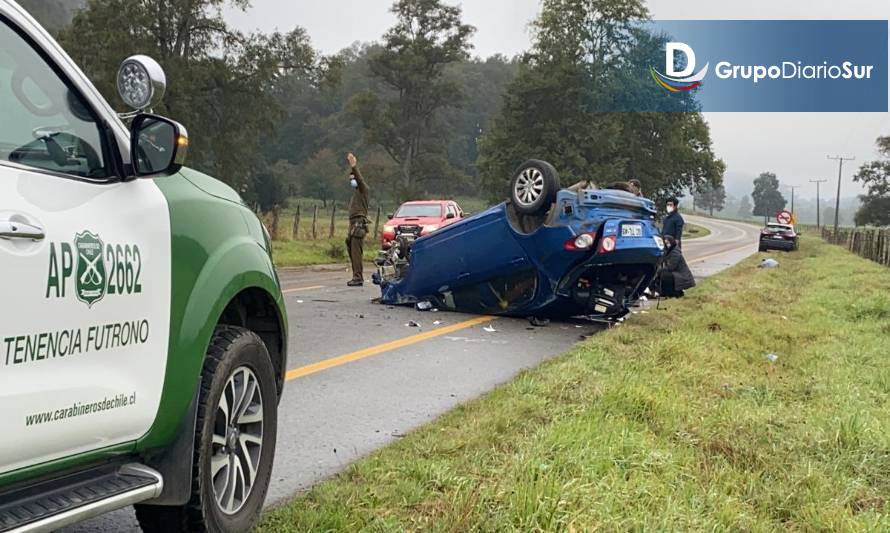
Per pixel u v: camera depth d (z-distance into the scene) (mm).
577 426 5246
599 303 11156
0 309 2434
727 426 5797
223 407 3539
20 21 2834
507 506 3977
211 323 3436
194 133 44656
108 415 2896
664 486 4422
